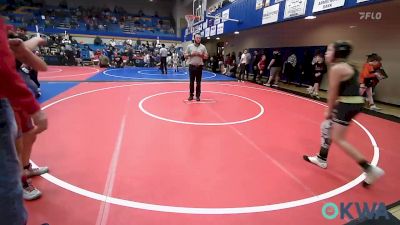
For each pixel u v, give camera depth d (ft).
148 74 48.29
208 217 7.85
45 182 9.33
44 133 14.20
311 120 19.21
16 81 4.22
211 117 18.88
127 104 21.97
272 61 37.14
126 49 71.87
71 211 7.82
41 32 75.46
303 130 16.69
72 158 11.35
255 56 47.60
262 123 17.89
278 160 12.01
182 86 33.83
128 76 43.37
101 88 29.86
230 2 50.11
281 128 16.93
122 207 8.13
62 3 92.99
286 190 9.48
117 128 15.57
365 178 10.21
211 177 10.19
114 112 19.21
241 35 60.44
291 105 24.49
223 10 50.11
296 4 30.14
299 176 10.57
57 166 10.56
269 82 38.27
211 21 56.13
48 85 30.53
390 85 28.30
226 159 11.89
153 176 10.08
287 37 44.52
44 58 60.34
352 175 10.83
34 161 10.90
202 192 9.12
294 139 14.90
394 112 23.91
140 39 86.02
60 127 15.33
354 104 9.34
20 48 5.84
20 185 4.01
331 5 25.31
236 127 16.71
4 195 3.73
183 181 9.80
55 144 12.80
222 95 28.22
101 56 60.70
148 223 7.48
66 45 64.59
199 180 9.93
